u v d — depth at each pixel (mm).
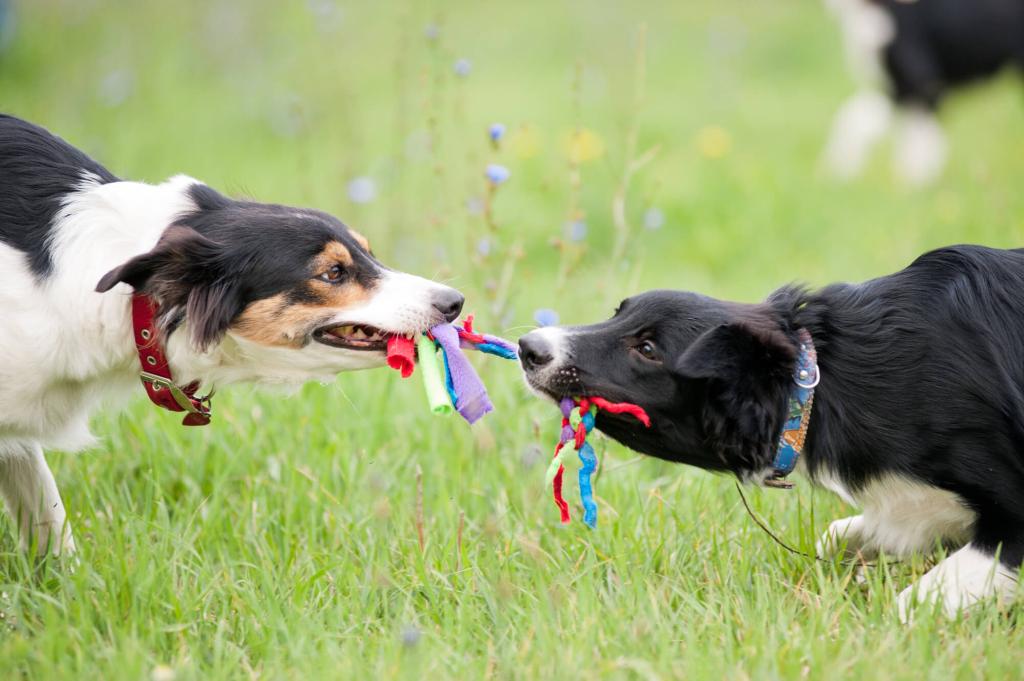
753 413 6449
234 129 21469
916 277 6820
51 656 5910
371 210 15180
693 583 6941
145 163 18328
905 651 6020
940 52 18422
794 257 14836
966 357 6477
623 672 5840
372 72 25172
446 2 32844
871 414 6512
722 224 15734
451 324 7004
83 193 6906
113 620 6359
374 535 7496
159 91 23156
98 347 6809
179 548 7062
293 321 6816
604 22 29578
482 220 12617
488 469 8523
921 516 6828
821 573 6746
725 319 6660
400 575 7055
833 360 6629
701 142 18500
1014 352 6570
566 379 6746
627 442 7066
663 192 16453
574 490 8289
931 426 6430
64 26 26609
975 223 14617
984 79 19109
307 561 7164
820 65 27328
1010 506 6414
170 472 8352
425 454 8773
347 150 16547
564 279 9867
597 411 6871
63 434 7184
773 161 18641
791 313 6820
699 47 28203
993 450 6406
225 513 7805
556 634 6129
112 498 7836
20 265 6648
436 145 10891
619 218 9953
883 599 6621
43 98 21062
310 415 9070
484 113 21250
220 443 8578
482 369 9414
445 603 6617
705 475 8445
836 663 5824
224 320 6656
